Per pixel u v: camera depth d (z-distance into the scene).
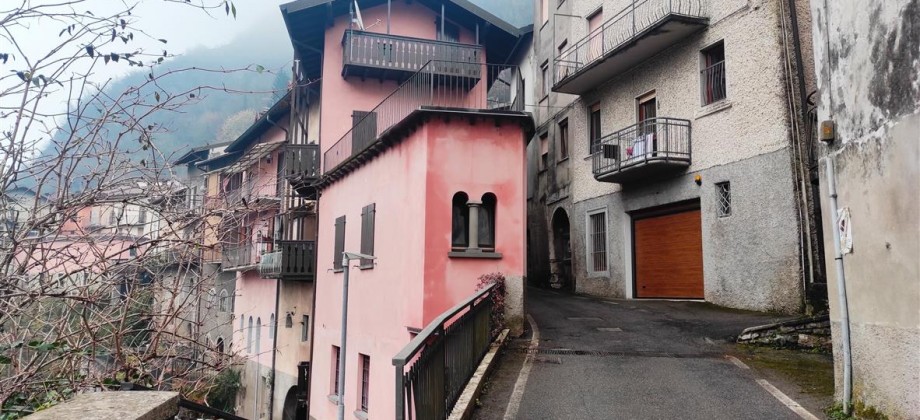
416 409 4.54
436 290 11.18
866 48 5.72
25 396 5.86
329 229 17.48
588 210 20.20
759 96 13.81
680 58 16.30
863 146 5.78
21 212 5.89
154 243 7.07
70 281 6.63
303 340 19.58
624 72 18.62
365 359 14.14
